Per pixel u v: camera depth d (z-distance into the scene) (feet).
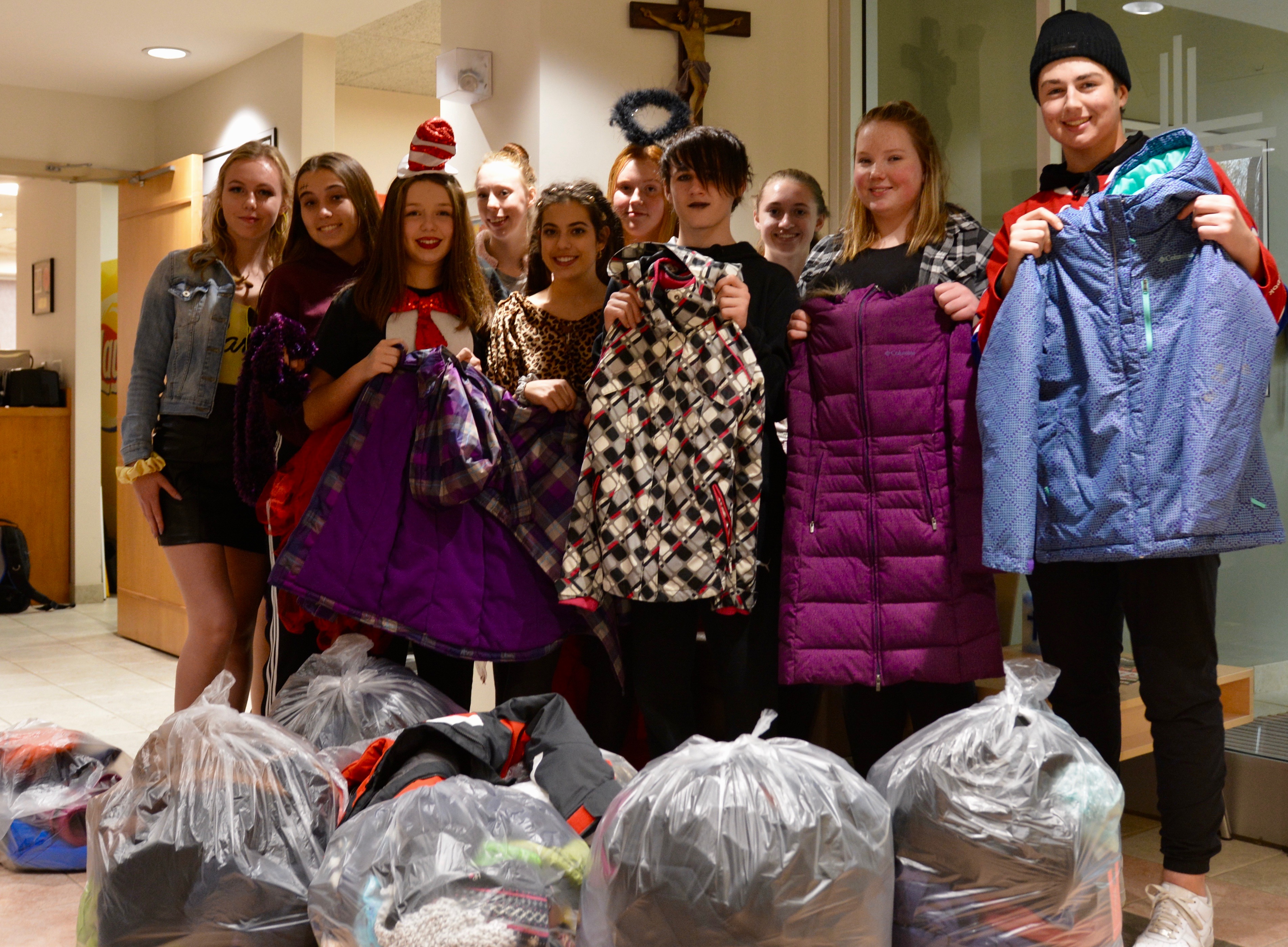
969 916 5.72
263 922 5.91
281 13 15.61
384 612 8.08
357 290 8.67
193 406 9.82
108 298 24.63
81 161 19.92
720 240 8.22
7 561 22.74
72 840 8.36
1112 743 7.36
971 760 5.89
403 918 5.26
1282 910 7.48
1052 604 7.24
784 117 13.00
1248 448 6.38
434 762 6.45
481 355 8.79
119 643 19.48
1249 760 8.87
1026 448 6.66
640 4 12.26
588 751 6.61
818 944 5.31
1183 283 6.61
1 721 13.67
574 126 12.14
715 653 7.84
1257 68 9.22
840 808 5.55
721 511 7.47
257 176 10.25
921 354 7.42
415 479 8.14
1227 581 9.81
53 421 23.84
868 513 7.44
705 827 5.34
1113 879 5.87
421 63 20.56
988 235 8.10
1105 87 7.07
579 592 7.66
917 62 12.30
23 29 16.28
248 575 10.39
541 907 5.40
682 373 7.57
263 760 6.30
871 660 7.34
